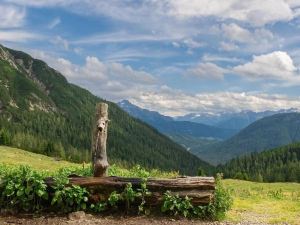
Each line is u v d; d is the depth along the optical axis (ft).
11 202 54.19
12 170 57.67
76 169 64.54
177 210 56.34
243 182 410.93
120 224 51.90
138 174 71.51
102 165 57.16
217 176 62.69
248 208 85.87
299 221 64.85
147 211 56.08
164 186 56.34
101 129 58.13
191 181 56.80
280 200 126.31
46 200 55.57
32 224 50.37
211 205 57.41
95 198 55.72
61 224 50.60
